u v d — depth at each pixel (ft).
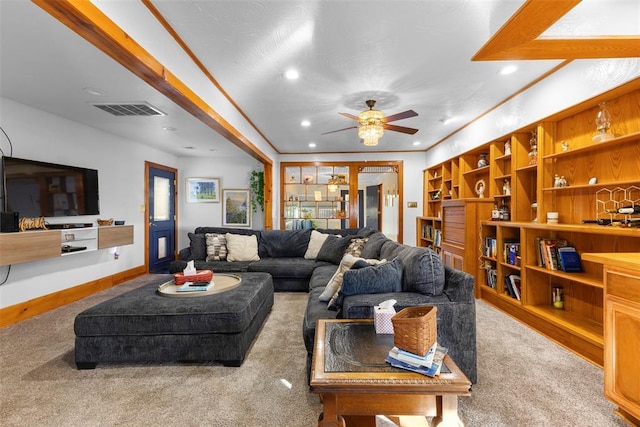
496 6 6.45
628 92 7.77
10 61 7.91
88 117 12.54
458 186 16.60
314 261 14.40
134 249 16.89
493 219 12.78
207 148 19.06
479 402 5.87
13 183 10.39
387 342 4.80
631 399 5.05
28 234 9.66
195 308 7.38
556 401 5.90
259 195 21.68
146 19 6.36
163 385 6.54
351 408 3.88
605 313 5.51
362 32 7.39
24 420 5.42
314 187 22.86
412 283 6.54
